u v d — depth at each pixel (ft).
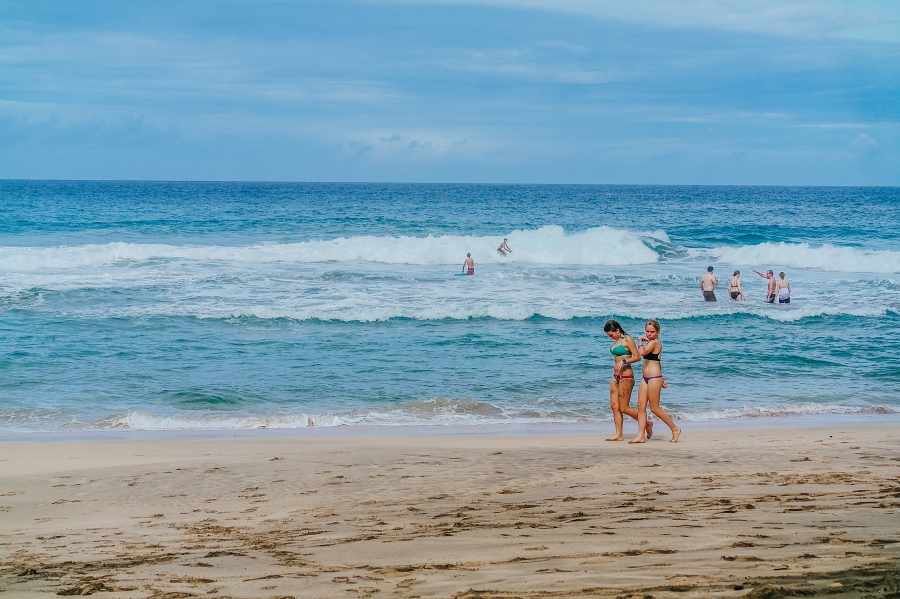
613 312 68.08
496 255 104.01
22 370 48.14
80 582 13.05
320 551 14.75
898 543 11.98
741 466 24.61
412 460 28.04
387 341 57.98
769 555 11.66
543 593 10.25
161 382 46.42
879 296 79.20
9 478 25.86
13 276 80.59
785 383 48.11
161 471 26.73
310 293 76.02
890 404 43.39
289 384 46.62
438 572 12.25
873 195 515.50
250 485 24.18
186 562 14.40
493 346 56.80
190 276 82.89
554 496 20.27
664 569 11.18
